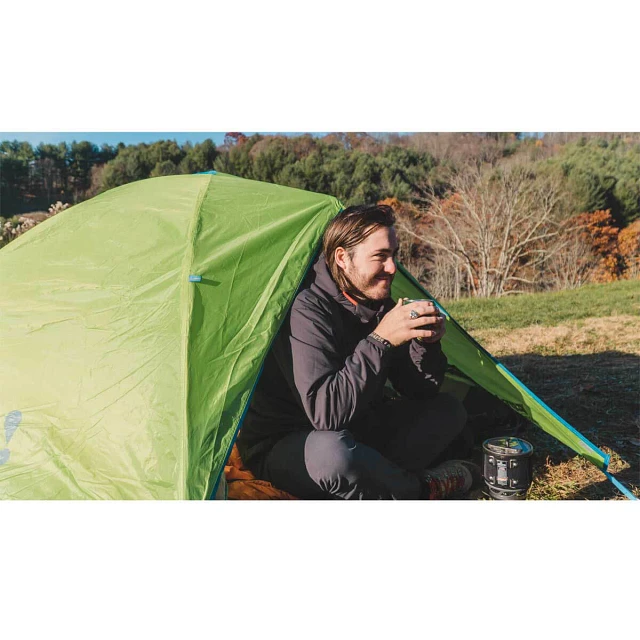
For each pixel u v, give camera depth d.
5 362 2.68
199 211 3.06
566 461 3.38
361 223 2.61
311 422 2.53
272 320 2.64
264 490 2.68
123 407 2.38
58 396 2.50
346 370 2.49
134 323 2.61
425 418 2.88
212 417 2.34
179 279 2.69
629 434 3.75
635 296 9.33
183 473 2.19
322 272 2.78
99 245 3.03
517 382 3.37
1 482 2.37
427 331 2.54
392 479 2.59
